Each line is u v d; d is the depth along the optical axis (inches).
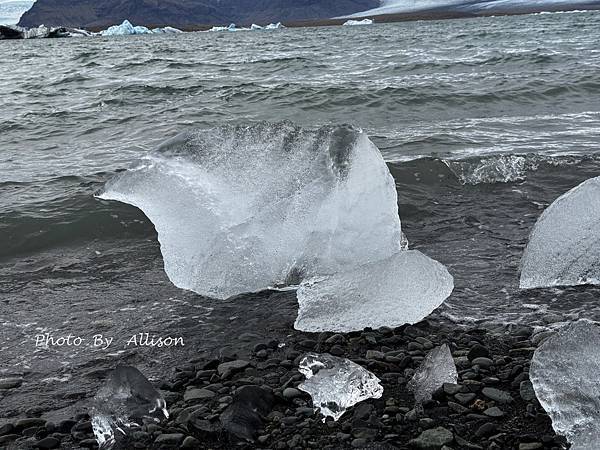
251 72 727.7
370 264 154.3
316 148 173.5
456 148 310.0
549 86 485.4
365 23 5113.2
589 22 2015.3
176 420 109.6
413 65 704.4
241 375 125.5
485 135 340.2
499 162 262.4
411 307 145.7
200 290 167.6
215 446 103.2
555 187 246.2
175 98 527.8
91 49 1605.6
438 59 772.0
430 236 202.5
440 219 217.5
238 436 104.3
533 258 166.9
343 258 169.0
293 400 114.3
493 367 123.2
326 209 169.5
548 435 101.7
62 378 128.3
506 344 134.0
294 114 432.1
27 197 246.2
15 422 111.0
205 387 120.8
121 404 112.3
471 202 233.8
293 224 169.6
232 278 166.9
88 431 108.9
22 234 209.3
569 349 109.0
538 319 146.0
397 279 146.9
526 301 156.1
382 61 786.2
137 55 1165.7
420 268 148.1
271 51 1145.4
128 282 177.5
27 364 133.9
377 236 169.2
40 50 1685.5
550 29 1571.1
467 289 163.9
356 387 115.0
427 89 486.6
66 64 995.9
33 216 220.5
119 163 312.0
